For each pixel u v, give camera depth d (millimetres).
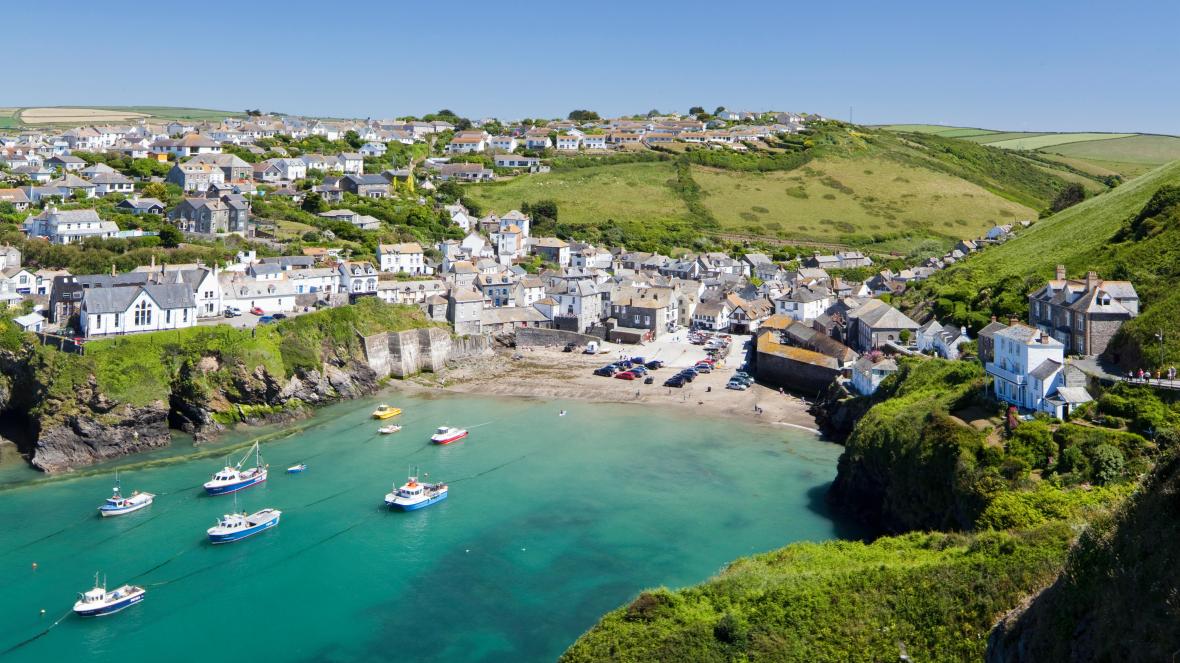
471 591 77562
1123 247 134125
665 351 182875
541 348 185125
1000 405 90875
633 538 88312
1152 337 96250
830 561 71500
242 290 160125
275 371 133750
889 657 58188
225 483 101500
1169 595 40375
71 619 72750
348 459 114312
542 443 121250
